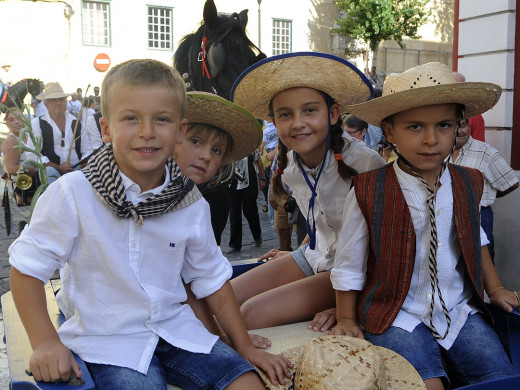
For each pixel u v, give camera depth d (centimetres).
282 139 231
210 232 187
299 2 2000
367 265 209
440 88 182
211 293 187
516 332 202
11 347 166
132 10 1814
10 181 511
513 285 419
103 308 167
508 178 367
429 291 196
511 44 420
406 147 196
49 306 209
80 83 1759
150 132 160
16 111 505
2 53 1642
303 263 258
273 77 220
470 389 163
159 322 172
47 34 1688
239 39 398
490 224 371
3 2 1623
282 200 271
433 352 187
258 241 636
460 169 207
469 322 197
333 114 232
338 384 141
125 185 167
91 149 507
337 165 231
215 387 161
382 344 190
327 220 241
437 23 2294
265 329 220
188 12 1888
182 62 418
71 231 162
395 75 211
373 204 199
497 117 430
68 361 147
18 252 160
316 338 159
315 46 2066
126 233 167
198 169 223
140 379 157
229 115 218
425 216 195
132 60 171
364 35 1909
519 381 170
